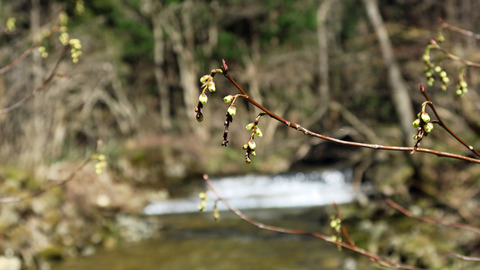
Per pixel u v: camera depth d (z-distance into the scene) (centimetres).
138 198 1211
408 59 940
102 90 1944
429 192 716
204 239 800
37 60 844
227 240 784
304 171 1633
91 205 855
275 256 662
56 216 743
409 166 854
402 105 866
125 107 2136
